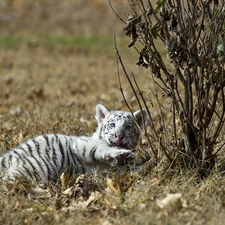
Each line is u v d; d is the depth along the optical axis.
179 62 11.18
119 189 11.22
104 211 10.59
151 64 11.38
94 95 22.61
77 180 11.60
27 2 47.12
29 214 10.45
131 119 12.59
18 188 11.27
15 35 39.91
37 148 11.99
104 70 28.98
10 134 15.09
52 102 20.89
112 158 11.80
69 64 30.84
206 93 11.45
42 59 32.47
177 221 9.81
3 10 45.62
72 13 45.47
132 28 11.23
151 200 10.75
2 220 10.16
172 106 12.35
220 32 11.31
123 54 33.44
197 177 11.67
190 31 11.10
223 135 13.46
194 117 11.88
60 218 10.22
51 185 11.57
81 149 12.01
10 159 11.91
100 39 38.75
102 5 46.34
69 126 15.26
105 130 12.59
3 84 25.28
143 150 13.05
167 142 12.12
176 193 10.65
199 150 11.84
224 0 11.29
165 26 11.22
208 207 10.40
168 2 11.18
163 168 11.84
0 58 32.38
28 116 17.06
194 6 11.11
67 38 39.03
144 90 20.28
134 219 10.02
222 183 11.41
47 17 44.84
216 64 11.35
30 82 25.78
